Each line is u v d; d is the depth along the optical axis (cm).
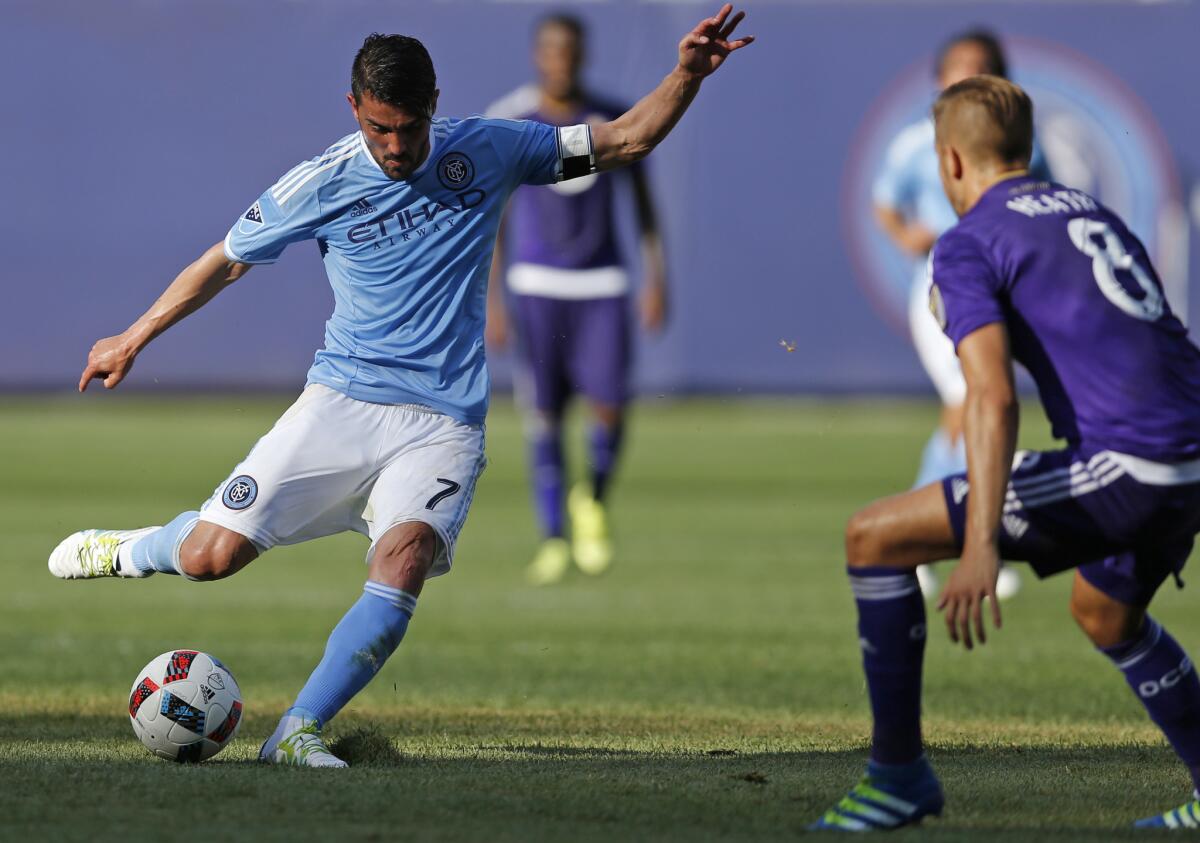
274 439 1919
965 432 1377
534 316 4453
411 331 1945
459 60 7500
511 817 1478
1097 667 2944
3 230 7719
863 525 1476
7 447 7238
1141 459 1430
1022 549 1474
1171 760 1919
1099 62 7506
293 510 1909
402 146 1856
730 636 3319
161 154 7675
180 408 8888
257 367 7794
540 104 4644
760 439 8019
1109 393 1438
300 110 7644
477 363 1980
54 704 2395
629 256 7644
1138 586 1541
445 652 3105
